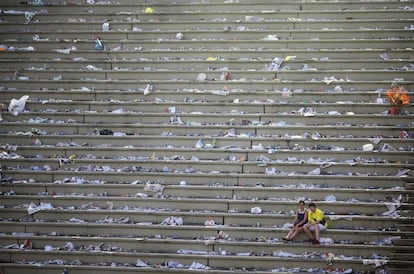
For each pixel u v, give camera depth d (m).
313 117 63.66
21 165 62.31
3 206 59.69
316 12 71.19
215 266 55.31
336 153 61.06
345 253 55.19
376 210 57.50
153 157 62.44
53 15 73.75
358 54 67.75
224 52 68.94
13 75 68.88
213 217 57.97
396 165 59.62
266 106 64.88
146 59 69.44
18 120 65.75
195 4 72.94
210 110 65.31
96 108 66.25
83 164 62.19
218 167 61.34
